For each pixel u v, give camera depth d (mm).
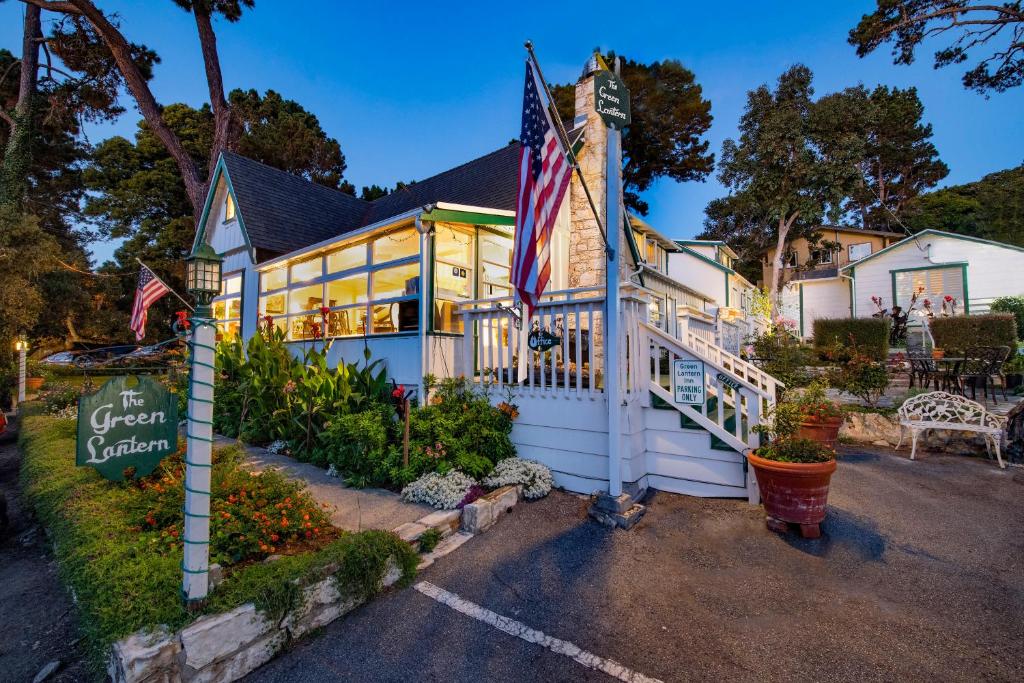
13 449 8688
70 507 3840
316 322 9047
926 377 8812
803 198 22109
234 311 12016
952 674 2391
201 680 2324
